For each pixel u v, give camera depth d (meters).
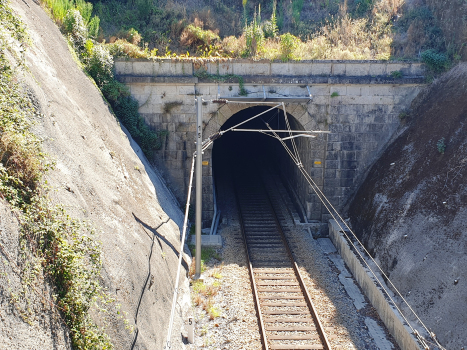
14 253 5.71
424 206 13.14
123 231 9.55
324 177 18.12
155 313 9.11
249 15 25.00
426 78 17.42
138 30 20.50
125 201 10.95
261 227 18.53
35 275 5.93
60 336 5.92
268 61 17.20
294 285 13.75
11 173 6.45
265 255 15.91
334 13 25.38
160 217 13.24
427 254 11.79
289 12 24.91
